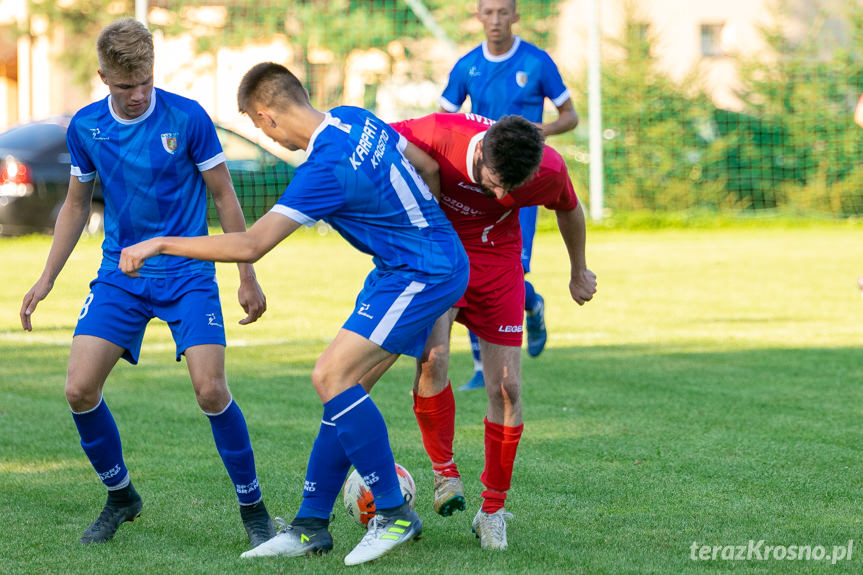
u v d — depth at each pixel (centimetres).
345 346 771
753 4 5550
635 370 1538
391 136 792
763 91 4369
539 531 843
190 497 934
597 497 936
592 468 1030
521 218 1416
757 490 955
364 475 782
